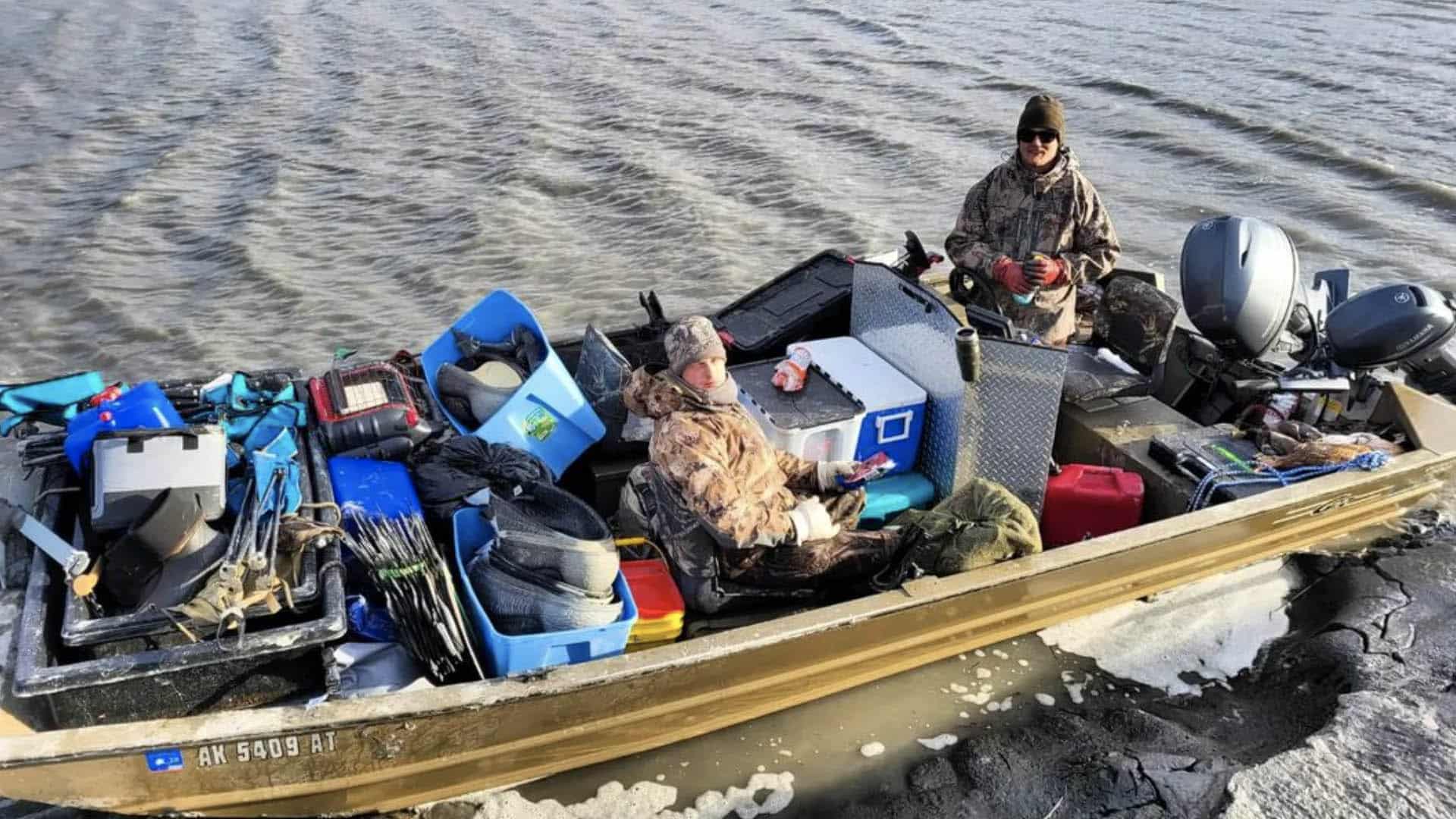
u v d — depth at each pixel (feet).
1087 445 16.24
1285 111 42.09
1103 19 59.98
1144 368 17.56
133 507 11.02
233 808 10.87
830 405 13.99
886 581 13.04
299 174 36.86
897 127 42.32
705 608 12.69
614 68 52.11
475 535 12.60
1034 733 13.23
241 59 54.54
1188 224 32.83
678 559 12.60
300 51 56.08
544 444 14.42
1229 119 41.50
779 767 12.73
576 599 11.28
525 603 11.27
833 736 13.19
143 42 58.23
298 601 10.84
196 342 25.50
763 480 12.42
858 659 12.91
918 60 52.54
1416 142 38.24
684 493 11.84
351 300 27.86
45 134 41.37
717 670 11.76
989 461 14.08
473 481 13.44
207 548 11.02
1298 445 15.29
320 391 14.44
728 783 12.50
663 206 34.06
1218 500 14.62
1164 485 15.11
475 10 67.51
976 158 38.86
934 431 14.51
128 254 30.32
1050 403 13.39
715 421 12.07
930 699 13.79
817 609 12.21
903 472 14.88
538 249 31.01
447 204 34.47
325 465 13.35
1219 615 15.17
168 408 12.51
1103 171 37.27
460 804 12.10
